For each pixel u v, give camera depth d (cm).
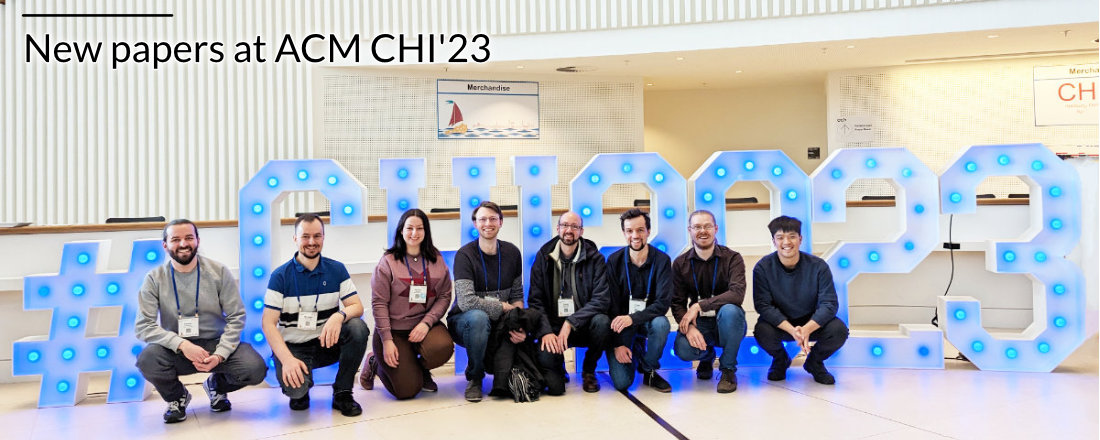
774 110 977
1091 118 805
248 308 388
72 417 344
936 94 834
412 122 798
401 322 358
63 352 366
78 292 368
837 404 336
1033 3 645
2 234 416
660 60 755
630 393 364
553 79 842
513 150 830
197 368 321
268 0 750
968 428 298
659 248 412
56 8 722
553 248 373
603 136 856
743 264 381
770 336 374
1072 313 396
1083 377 384
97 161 731
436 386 381
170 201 744
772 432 297
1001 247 400
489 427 312
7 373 420
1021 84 818
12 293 421
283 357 327
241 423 325
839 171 409
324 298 345
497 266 370
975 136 830
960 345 401
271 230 393
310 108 766
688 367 412
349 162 778
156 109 741
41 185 718
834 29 679
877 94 842
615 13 714
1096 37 695
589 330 361
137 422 332
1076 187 396
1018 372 397
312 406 351
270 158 761
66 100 725
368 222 473
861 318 561
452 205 812
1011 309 543
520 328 351
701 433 298
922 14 665
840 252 409
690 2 704
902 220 413
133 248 373
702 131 993
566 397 359
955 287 550
